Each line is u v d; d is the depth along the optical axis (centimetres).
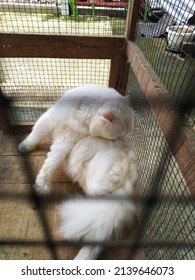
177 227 44
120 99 49
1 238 42
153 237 43
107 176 44
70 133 50
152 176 45
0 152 58
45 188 48
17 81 75
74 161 49
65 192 50
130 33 57
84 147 48
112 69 63
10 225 44
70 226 42
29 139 58
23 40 56
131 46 55
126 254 41
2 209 46
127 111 48
